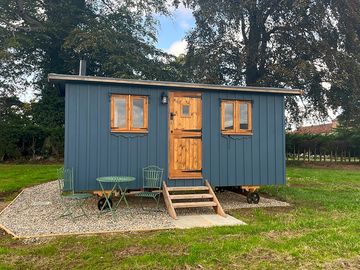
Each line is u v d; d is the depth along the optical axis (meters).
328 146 21.73
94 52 21.91
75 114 7.64
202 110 8.68
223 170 8.73
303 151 22.38
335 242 5.05
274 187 11.57
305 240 5.18
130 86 8.11
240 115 8.98
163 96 8.31
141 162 8.12
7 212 7.54
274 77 19.41
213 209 7.99
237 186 9.09
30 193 10.09
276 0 19.84
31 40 21.58
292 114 20.88
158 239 5.34
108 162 7.84
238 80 21.73
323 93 19.88
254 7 20.20
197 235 5.60
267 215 7.36
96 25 23.05
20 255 4.68
